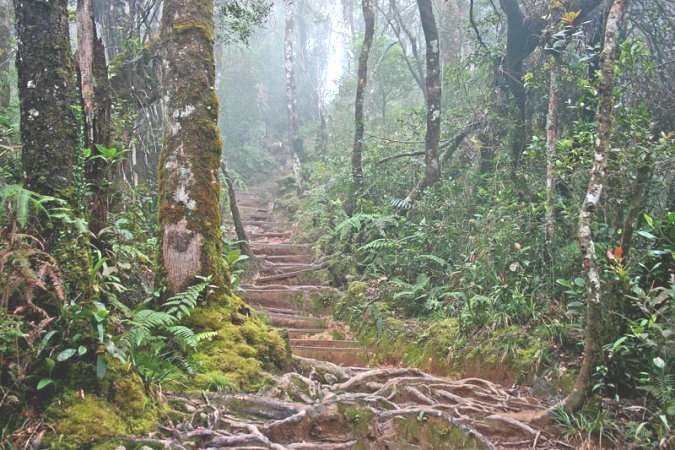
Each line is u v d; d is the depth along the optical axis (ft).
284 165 63.82
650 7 25.91
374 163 33.30
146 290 14.64
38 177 9.84
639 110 20.38
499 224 21.42
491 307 18.84
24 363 8.84
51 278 9.14
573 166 19.42
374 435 12.02
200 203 14.89
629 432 12.48
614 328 13.84
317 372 15.15
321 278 28.84
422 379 15.16
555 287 18.56
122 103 24.39
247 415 11.46
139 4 30.50
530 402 15.07
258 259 31.63
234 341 13.82
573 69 23.49
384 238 26.94
